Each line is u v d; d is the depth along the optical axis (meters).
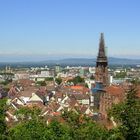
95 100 191.25
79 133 54.44
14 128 67.81
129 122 38.81
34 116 90.50
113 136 45.53
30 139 61.22
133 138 38.91
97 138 52.81
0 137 53.91
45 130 62.53
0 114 55.19
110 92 166.62
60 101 199.88
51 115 129.50
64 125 62.47
